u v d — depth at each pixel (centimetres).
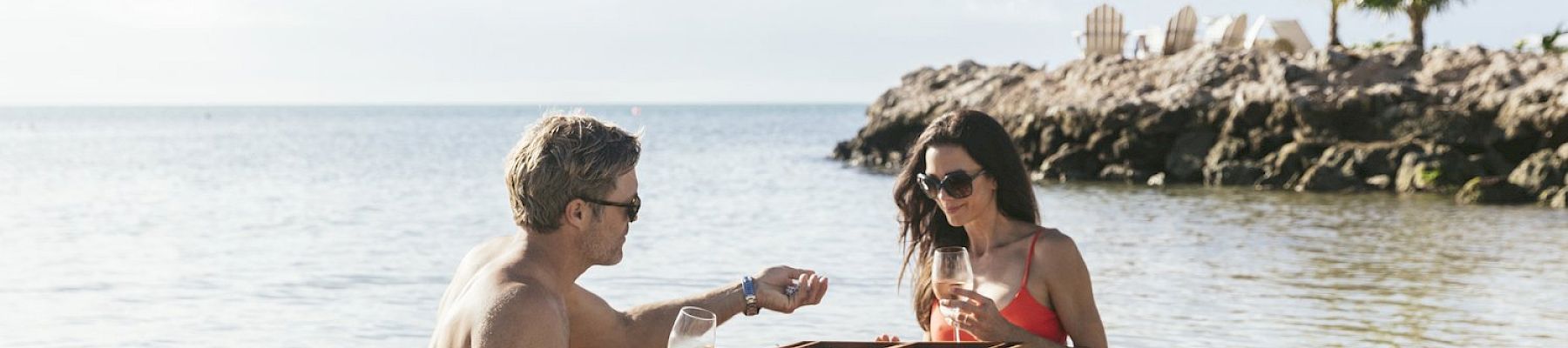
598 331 322
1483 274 1282
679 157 4269
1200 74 3053
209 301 1133
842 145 4000
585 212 249
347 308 1093
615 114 18025
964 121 373
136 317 1059
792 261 1394
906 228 405
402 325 1018
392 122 11888
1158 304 1088
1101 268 1336
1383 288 1184
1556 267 1336
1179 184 2847
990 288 372
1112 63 3338
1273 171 2725
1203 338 941
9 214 2172
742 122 11219
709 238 1653
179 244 1641
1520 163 2597
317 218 2061
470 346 229
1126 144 2945
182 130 8888
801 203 2312
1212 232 1736
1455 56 2886
